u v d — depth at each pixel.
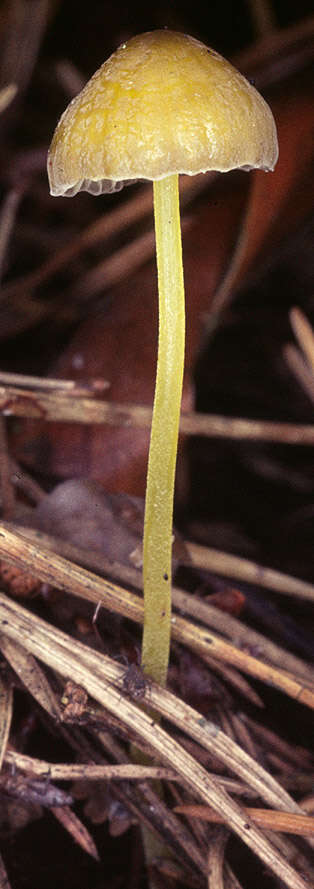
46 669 0.14
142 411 0.16
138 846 0.14
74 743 0.14
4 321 0.20
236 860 0.14
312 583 0.17
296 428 0.17
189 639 0.14
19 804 0.13
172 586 0.15
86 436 0.17
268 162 0.12
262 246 0.19
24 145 0.24
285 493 0.19
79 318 0.20
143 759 0.13
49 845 0.14
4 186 0.23
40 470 0.17
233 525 0.18
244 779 0.13
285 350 0.19
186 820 0.14
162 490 0.13
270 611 0.16
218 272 0.18
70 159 0.12
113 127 0.12
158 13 0.26
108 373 0.17
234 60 0.21
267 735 0.14
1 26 0.23
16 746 0.14
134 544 0.15
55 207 0.23
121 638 0.14
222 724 0.14
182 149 0.12
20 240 0.22
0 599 0.13
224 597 0.15
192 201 0.20
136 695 0.13
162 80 0.12
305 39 0.20
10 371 0.19
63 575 0.13
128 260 0.20
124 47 0.12
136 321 0.18
